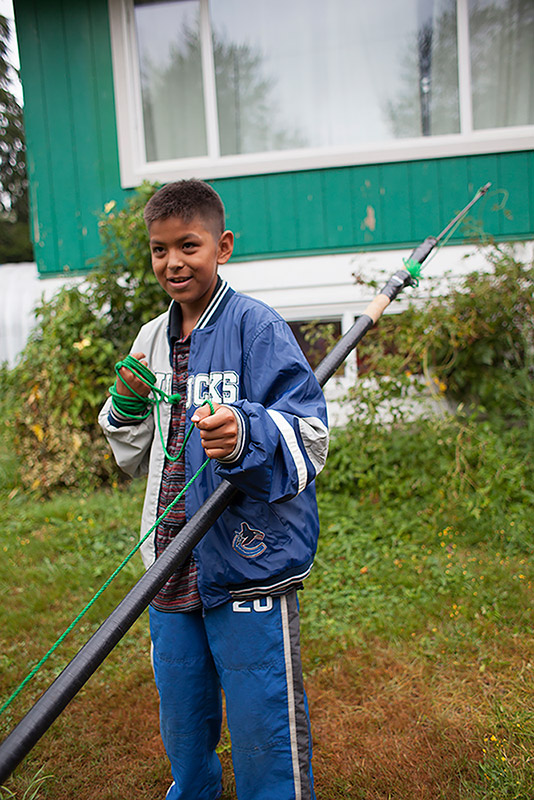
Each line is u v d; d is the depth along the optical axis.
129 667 2.68
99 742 2.27
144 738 2.28
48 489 4.70
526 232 4.86
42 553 3.73
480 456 3.96
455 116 4.94
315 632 2.82
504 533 3.47
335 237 4.97
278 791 1.55
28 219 18.17
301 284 5.02
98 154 5.11
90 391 4.65
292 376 1.51
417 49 4.91
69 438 4.64
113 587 3.32
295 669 1.56
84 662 1.17
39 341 4.85
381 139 5.01
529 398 4.29
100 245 5.17
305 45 4.99
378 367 4.35
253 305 1.60
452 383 4.55
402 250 4.93
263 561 1.50
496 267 4.33
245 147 5.11
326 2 4.93
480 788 1.91
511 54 4.90
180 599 1.63
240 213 5.03
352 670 2.53
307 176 4.96
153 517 1.72
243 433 1.30
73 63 5.06
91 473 4.68
